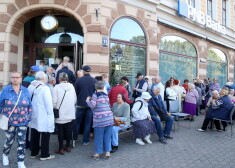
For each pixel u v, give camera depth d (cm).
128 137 577
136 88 695
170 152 466
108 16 761
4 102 351
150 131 514
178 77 1128
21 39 811
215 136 607
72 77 590
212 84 1002
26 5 724
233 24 1561
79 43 786
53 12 768
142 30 883
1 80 712
